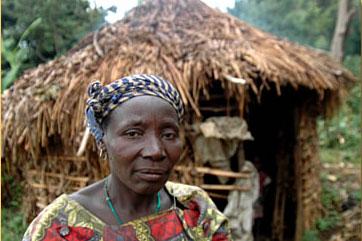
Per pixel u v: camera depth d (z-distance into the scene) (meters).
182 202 1.16
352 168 7.50
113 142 0.97
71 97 3.48
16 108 3.81
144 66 3.40
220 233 1.13
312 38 13.62
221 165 3.49
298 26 13.44
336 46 10.09
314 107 4.60
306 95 4.39
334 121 8.67
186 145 3.48
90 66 3.68
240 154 3.61
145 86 0.98
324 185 6.18
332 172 7.24
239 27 4.43
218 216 1.16
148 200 1.08
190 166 3.48
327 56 4.76
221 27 4.28
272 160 5.23
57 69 3.94
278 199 4.91
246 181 3.59
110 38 4.04
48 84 3.72
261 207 4.59
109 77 3.40
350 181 6.65
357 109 8.94
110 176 1.11
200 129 3.38
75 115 3.40
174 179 3.49
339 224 4.93
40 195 4.13
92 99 1.00
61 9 6.21
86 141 3.15
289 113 4.78
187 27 4.23
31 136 3.70
